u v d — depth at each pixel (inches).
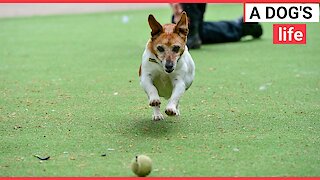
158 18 905.5
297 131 323.3
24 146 302.0
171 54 316.2
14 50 656.4
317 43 653.3
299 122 341.4
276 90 428.8
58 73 510.9
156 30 322.3
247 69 515.2
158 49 318.7
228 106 381.7
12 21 978.7
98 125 339.9
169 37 317.4
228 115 358.6
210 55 595.5
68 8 1159.0
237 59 568.7
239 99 401.4
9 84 466.0
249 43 679.7
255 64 539.5
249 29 703.1
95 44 692.7
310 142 303.0
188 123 341.4
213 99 402.0
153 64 324.5
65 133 324.8
